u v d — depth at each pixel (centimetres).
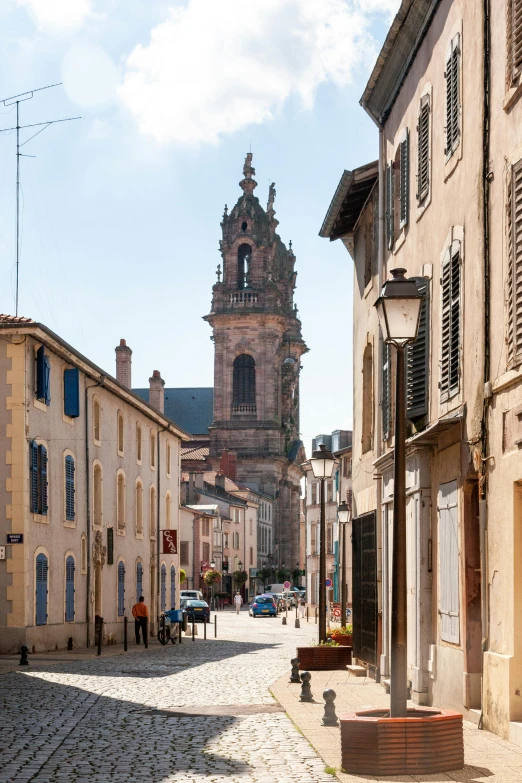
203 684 2359
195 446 15650
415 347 1925
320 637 2761
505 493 1419
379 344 2452
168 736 1482
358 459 2766
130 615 4975
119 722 1648
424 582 1842
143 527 5294
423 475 1855
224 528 12512
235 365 14975
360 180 2577
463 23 1691
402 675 1172
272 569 14638
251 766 1219
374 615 2377
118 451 4803
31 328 3497
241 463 14838
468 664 1563
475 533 1588
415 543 1891
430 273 1898
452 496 1681
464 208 1667
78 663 3127
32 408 3581
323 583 2736
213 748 1363
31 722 1653
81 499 4172
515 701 1359
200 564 11362
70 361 3984
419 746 1134
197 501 12481
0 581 3466
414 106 2088
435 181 1888
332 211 2777
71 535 4016
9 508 3484
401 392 1204
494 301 1492
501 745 1320
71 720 1677
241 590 13088
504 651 1410
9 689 2247
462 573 1593
